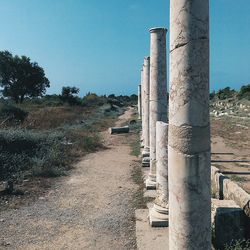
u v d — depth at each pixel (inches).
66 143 860.0
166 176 386.0
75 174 633.0
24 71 2551.7
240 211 319.0
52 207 455.8
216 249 315.0
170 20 242.2
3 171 579.5
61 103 2306.8
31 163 639.1
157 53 528.7
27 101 2529.5
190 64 231.5
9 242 353.1
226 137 1131.9
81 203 472.4
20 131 765.9
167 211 383.9
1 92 2554.1
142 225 385.7
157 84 525.7
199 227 235.5
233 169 670.5
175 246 241.4
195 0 229.5
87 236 367.6
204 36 231.8
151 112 529.3
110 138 1119.6
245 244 315.3
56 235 370.3
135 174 633.6
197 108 232.7
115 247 342.0
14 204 460.4
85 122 1509.6
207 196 237.9
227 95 2972.4
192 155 233.5
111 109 2536.9
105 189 538.0
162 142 389.4
